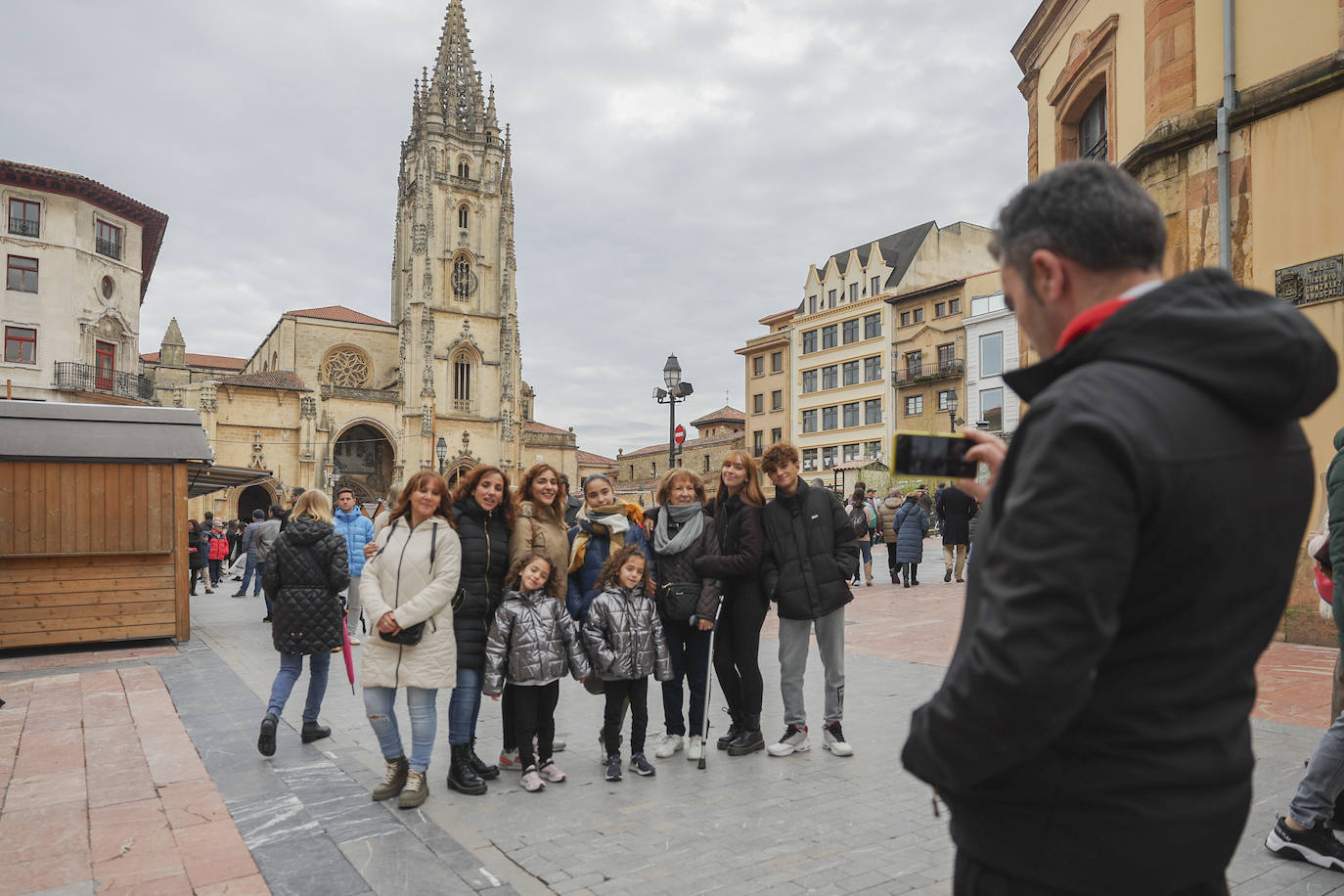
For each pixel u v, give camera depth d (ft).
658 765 17.43
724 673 18.61
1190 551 3.65
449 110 228.43
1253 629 3.94
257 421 189.88
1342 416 26.43
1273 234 28.27
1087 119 42.39
